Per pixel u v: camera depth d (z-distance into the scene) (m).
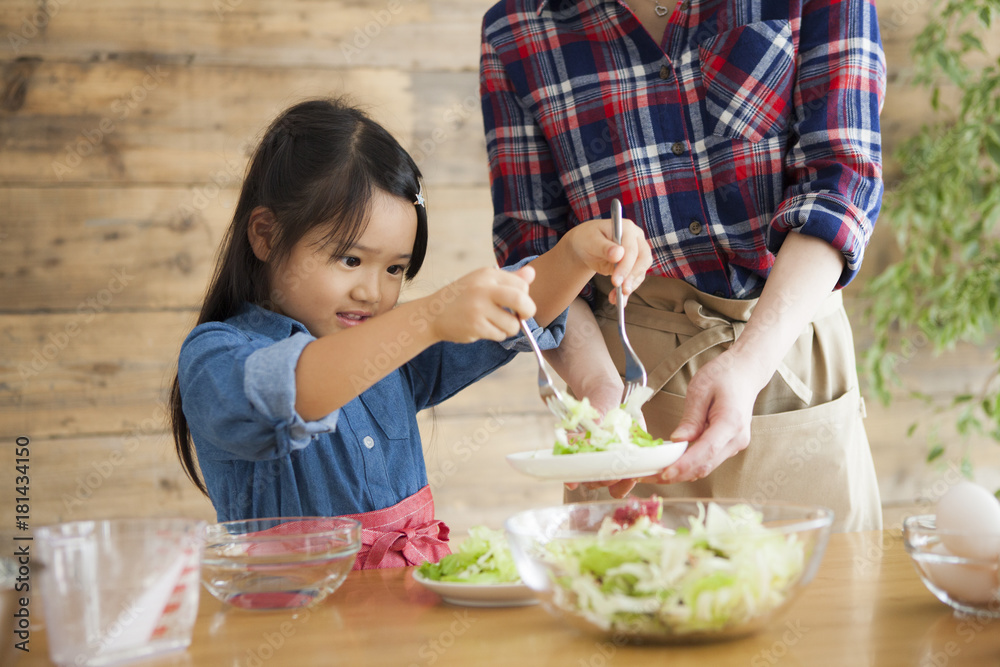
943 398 2.48
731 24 1.12
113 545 0.61
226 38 2.12
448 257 2.24
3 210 2.01
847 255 1.03
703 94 1.14
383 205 1.08
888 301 2.36
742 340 0.98
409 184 1.12
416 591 0.81
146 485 2.07
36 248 2.03
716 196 1.15
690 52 1.14
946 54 2.27
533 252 1.27
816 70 1.11
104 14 2.06
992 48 2.46
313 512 1.11
